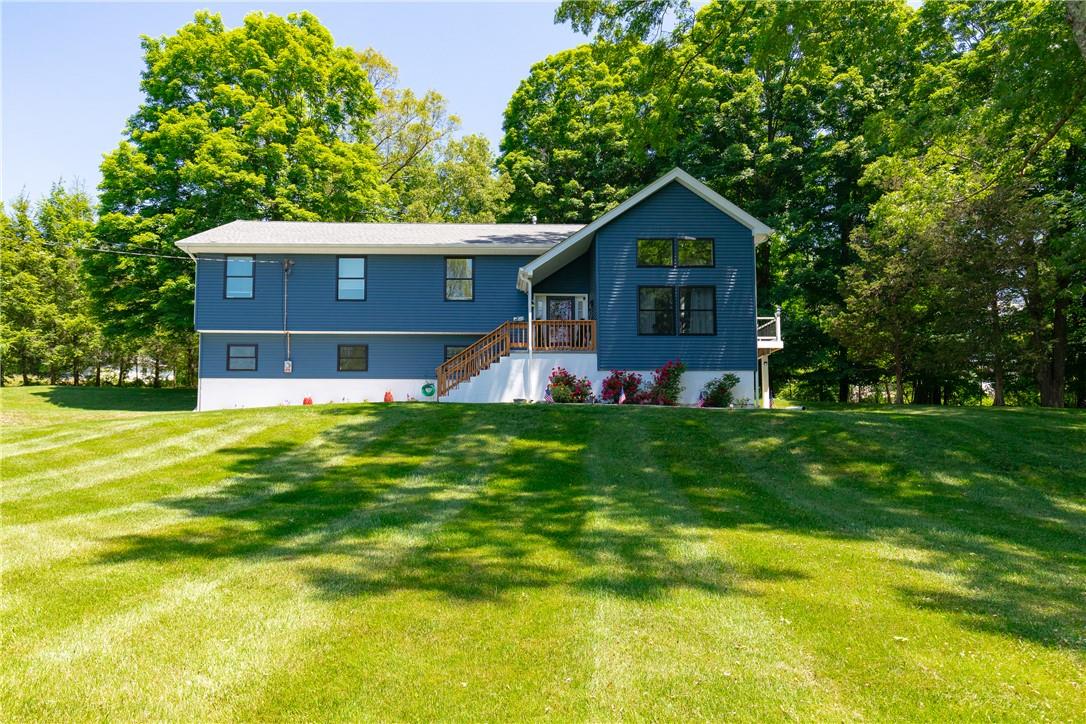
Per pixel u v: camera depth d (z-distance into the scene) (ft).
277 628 15.51
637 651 14.58
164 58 89.86
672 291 63.98
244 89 91.61
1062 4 44.19
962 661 14.24
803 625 16.03
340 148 93.76
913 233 68.74
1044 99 46.26
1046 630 15.87
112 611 16.31
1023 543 23.82
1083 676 13.64
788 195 91.91
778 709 12.35
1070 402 87.61
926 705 12.50
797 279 90.68
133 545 21.90
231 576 19.01
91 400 88.28
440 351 74.43
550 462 36.55
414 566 20.20
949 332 72.90
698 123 93.25
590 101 109.81
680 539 23.45
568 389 60.49
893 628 15.92
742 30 83.51
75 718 11.81
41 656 13.89
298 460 36.86
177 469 34.35
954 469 35.27
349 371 73.56
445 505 28.25
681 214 64.39
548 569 20.06
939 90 58.29
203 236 70.79
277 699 12.52
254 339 72.69
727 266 64.34
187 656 14.03
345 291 72.43
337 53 104.32
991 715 12.17
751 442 40.32
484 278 73.36
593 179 107.24
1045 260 64.13
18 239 119.85
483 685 13.12
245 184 82.74
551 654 14.42
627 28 53.57
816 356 94.94
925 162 61.21
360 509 27.50
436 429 44.27
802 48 51.52
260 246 69.87
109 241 84.48
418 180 123.03
